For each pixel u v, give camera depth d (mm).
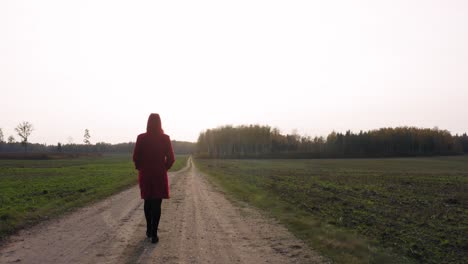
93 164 69062
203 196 17891
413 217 14648
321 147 176000
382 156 138250
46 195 17984
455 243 10219
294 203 17516
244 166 70188
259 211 13180
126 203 14922
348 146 163875
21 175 36219
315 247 7773
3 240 8031
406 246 9656
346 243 8414
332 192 23891
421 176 44094
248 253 7105
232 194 19297
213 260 6523
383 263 7250
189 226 9773
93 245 7484
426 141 161375
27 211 12320
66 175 35875
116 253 6855
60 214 11828
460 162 96562
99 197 17234
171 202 15203
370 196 22141
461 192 25594
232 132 166000
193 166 70312
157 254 6816
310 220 11688
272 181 31453
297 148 178000
